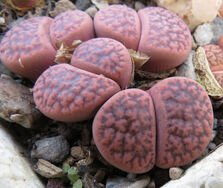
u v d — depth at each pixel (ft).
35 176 0.25
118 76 0.23
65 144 0.26
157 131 0.22
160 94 0.22
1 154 0.22
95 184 0.25
